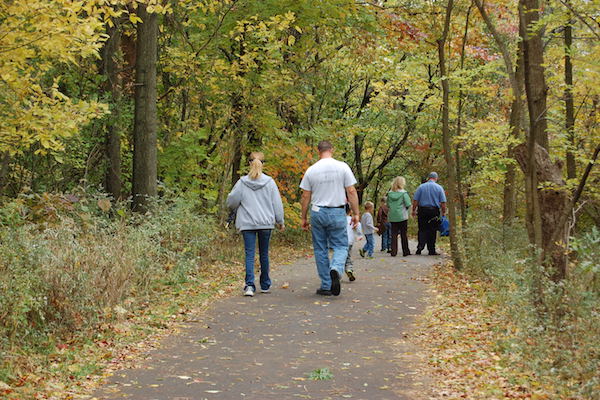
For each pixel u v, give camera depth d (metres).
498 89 19.27
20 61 9.84
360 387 6.35
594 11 9.04
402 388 6.32
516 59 14.41
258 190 11.66
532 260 8.12
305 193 11.52
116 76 17.59
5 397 5.70
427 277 13.69
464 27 17.92
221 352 7.80
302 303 10.80
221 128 20.33
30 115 10.29
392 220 18.39
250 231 11.64
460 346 7.98
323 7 18.81
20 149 11.05
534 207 8.95
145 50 14.92
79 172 18.34
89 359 7.27
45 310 7.98
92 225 11.38
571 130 12.04
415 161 38.03
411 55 24.19
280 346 8.12
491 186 20.64
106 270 9.38
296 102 20.39
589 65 10.02
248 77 18.78
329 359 7.48
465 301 10.97
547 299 7.83
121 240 10.91
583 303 7.28
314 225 11.50
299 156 20.62
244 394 6.09
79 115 10.50
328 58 23.09
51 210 11.41
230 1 17.47
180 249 13.84
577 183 9.49
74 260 8.73
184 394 6.07
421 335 8.70
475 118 21.30
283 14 18.81
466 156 23.78
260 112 19.39
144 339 8.36
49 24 9.14
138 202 14.84
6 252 7.79
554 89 11.80
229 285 12.57
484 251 13.86
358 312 10.12
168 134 20.39
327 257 11.57
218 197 20.84
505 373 6.62
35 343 7.44
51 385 6.21
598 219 18.44
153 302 10.60
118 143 17.77
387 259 17.34
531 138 8.91
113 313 9.05
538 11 9.34
